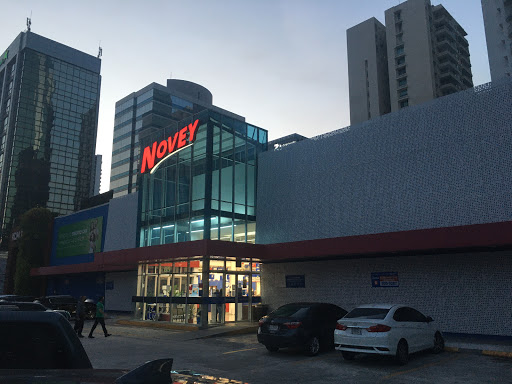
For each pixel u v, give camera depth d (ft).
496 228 42.55
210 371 32.17
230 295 67.00
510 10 244.63
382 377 29.81
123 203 104.73
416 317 38.34
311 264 67.00
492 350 39.29
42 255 132.16
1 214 529.04
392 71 295.89
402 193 59.41
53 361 9.35
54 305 78.13
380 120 64.08
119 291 101.19
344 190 66.85
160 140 96.27
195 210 79.71
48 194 567.18
